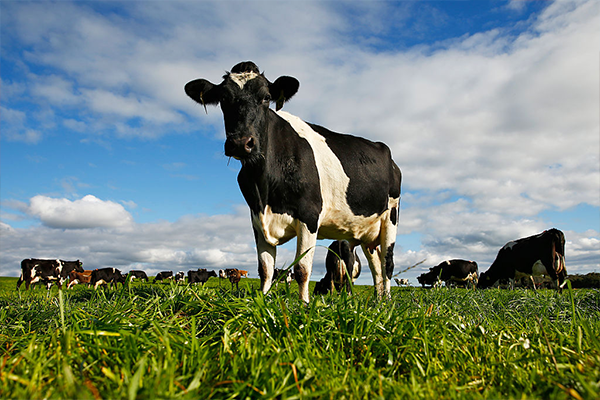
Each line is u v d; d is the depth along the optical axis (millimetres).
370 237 7250
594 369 2000
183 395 1669
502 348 2582
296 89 5441
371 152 6926
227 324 2623
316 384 1976
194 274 28703
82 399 1521
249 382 1875
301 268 5453
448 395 1863
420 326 2814
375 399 1763
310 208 5559
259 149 5012
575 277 20375
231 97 5066
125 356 2080
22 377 1817
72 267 27234
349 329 2777
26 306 4844
